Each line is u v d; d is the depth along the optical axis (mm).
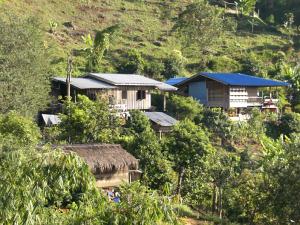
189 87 48750
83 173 5977
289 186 16703
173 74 56938
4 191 5480
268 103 48719
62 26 65062
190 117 40594
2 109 30031
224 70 61469
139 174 24016
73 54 56969
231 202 21703
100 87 38281
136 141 25125
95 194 6000
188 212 22156
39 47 34781
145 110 42375
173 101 42875
